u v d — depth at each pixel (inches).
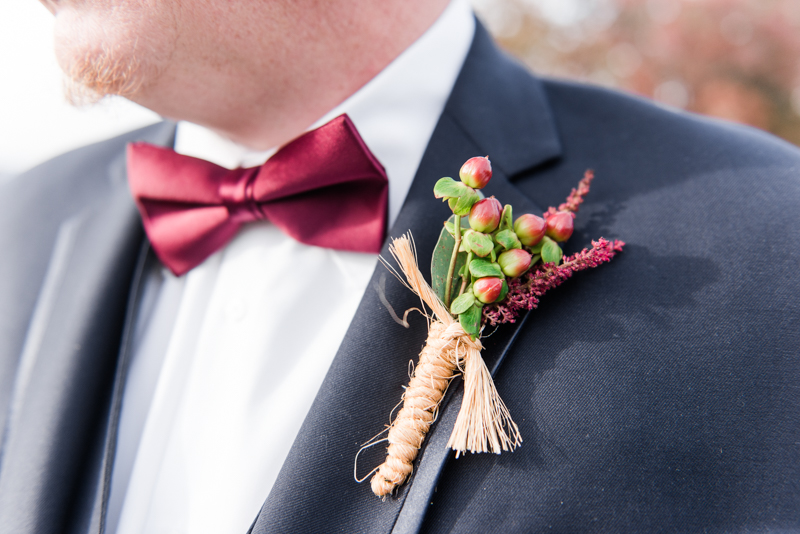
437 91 15.6
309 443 13.2
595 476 12.6
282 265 15.4
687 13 70.6
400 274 13.9
